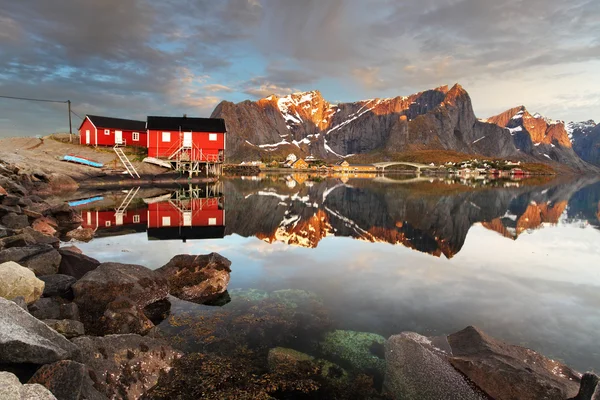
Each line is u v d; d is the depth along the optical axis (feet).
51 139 189.67
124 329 23.62
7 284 21.93
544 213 95.50
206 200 105.09
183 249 47.70
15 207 53.67
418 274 38.52
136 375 18.70
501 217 87.30
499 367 19.06
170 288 31.17
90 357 17.92
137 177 150.82
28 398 11.64
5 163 101.50
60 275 29.04
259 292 32.12
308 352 22.43
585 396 16.19
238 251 47.47
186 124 186.60
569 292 33.37
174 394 18.16
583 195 164.14
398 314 27.94
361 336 24.18
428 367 20.58
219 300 30.25
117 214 74.33
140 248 47.47
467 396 18.47
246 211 86.38
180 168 177.27
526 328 25.89
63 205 66.13
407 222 77.25
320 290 32.96
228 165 386.32
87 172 132.77
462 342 22.86
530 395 17.56
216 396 17.95
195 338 23.85
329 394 18.57
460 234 64.28
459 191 173.78
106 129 186.39
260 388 18.72
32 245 34.01
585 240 59.93
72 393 14.15
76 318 23.68
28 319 16.69
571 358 22.06
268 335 24.44
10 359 14.60
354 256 45.91
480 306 29.66
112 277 28.19
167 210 81.71
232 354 22.00
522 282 36.24
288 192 147.33
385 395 18.56
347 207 102.37
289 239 56.39
